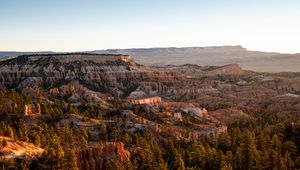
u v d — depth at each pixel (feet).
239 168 457.68
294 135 535.60
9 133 400.06
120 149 426.51
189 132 634.84
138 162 436.35
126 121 619.67
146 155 435.53
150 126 594.24
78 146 436.76
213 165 457.68
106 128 561.02
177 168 439.22
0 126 449.48
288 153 451.53
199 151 470.80
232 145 531.09
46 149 364.58
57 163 348.38
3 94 639.35
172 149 489.67
